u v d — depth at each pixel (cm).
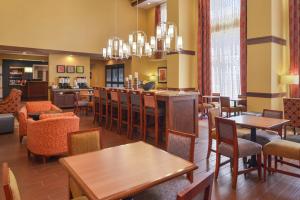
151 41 598
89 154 200
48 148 361
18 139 501
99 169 169
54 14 884
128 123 521
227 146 291
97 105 687
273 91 638
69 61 1062
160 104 478
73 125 379
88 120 737
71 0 920
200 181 115
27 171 332
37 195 264
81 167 172
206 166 350
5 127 548
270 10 624
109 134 553
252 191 274
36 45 850
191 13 888
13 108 756
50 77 1020
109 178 154
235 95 791
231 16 793
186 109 463
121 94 546
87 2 958
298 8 639
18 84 1367
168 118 429
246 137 349
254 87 666
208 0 848
